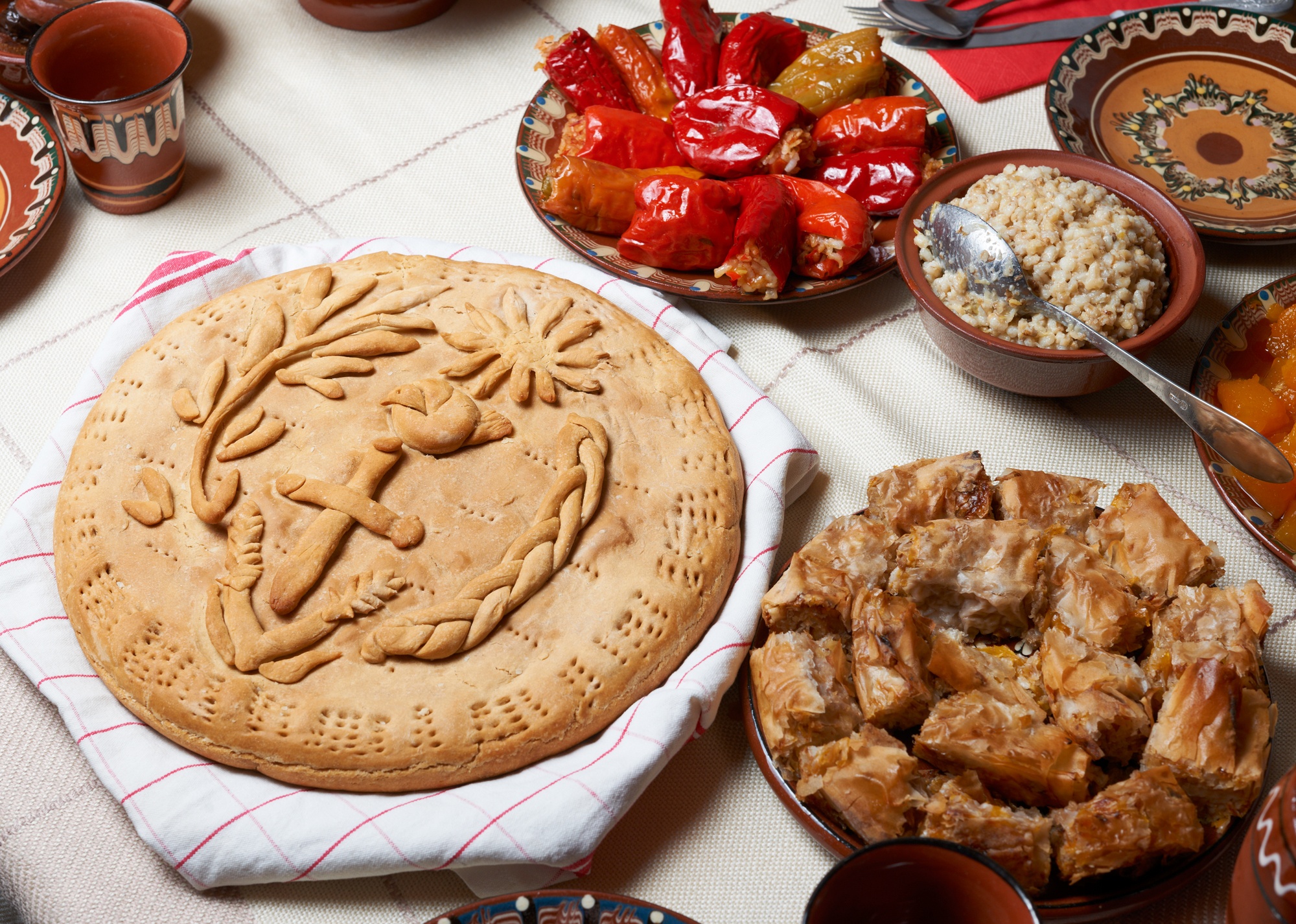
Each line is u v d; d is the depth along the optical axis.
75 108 1.27
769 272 1.20
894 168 1.32
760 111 1.30
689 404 1.11
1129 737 0.83
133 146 1.34
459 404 1.04
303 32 1.69
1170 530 0.95
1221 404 1.09
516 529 0.98
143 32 1.38
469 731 0.89
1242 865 0.73
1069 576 0.91
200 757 0.92
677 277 1.27
